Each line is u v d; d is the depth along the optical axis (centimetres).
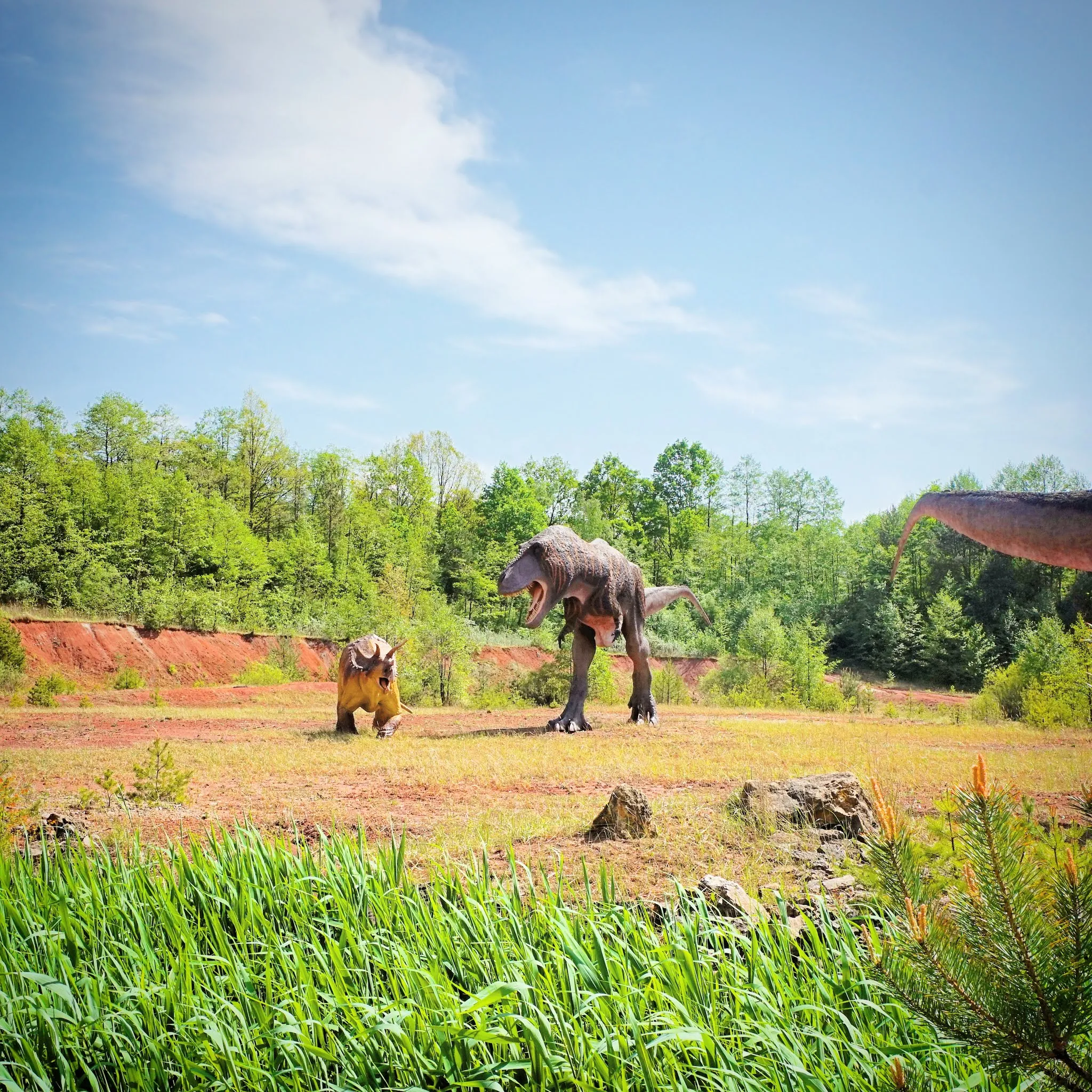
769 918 549
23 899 558
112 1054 422
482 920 470
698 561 8425
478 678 3372
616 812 865
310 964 476
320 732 1948
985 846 265
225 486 7556
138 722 2173
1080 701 2283
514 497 8544
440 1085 389
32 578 4756
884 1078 335
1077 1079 257
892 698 4584
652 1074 350
